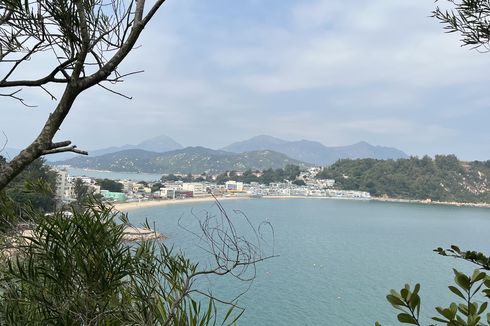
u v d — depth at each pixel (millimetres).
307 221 100375
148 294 2359
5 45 1600
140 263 2350
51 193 2410
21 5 1550
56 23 1608
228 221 2414
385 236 78875
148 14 1707
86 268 2117
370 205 169250
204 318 2572
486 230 94250
